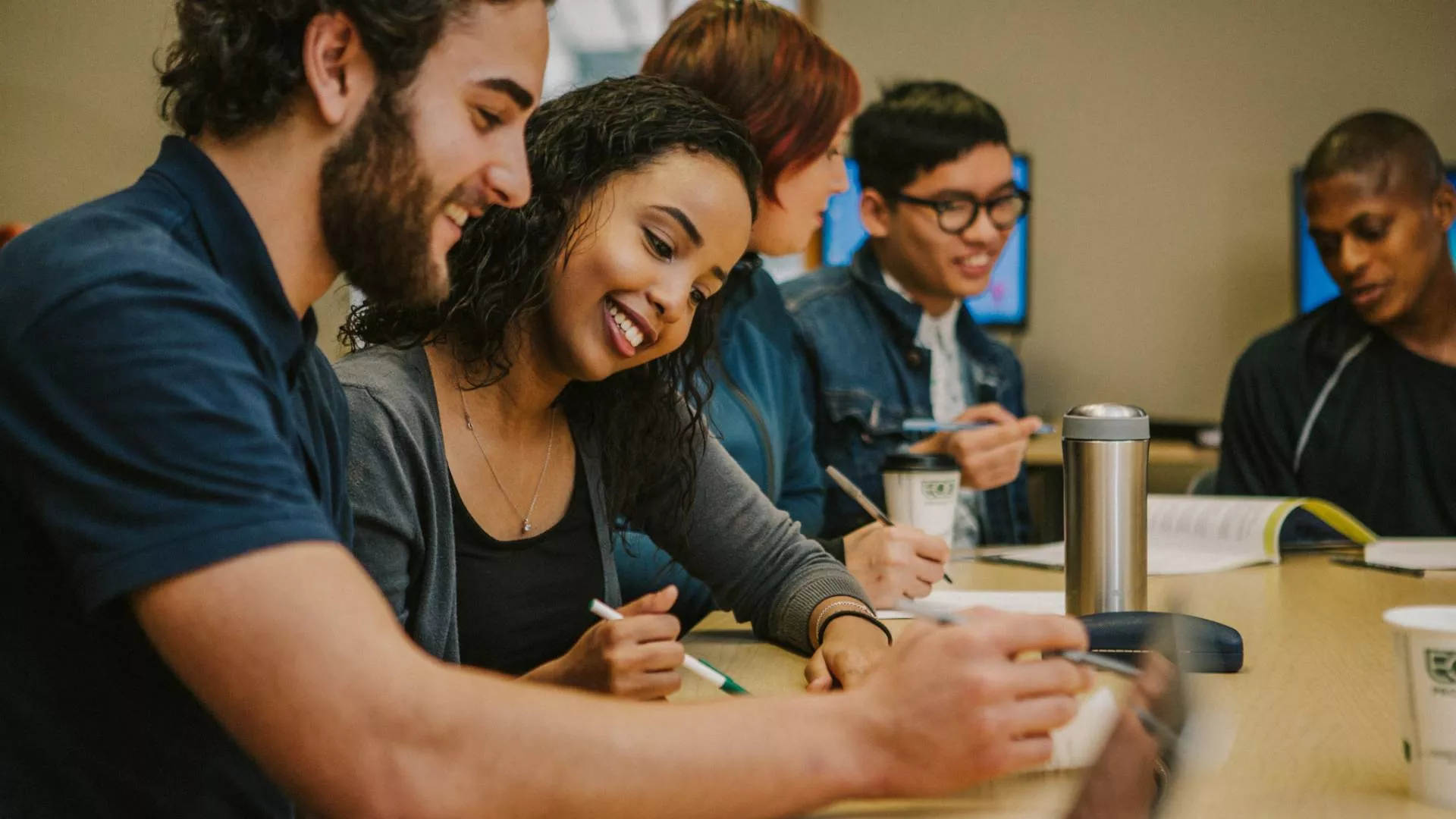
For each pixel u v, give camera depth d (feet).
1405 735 2.64
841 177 7.18
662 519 4.82
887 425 8.09
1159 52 13.66
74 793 2.49
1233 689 3.59
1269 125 13.56
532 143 4.07
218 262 2.57
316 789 2.13
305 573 2.16
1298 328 9.29
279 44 2.55
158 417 2.18
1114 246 13.83
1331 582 5.76
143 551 2.13
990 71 13.88
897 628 4.74
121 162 10.34
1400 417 8.88
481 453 4.25
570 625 4.39
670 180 4.07
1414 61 13.33
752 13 6.68
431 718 2.13
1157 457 11.62
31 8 10.20
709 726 2.27
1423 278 8.82
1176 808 2.52
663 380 4.68
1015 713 2.30
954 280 8.42
